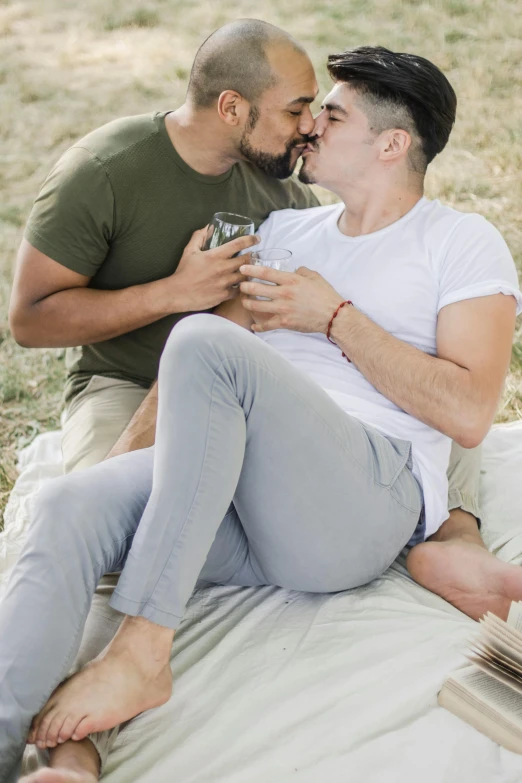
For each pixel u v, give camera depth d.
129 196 2.23
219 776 1.51
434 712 1.63
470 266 1.98
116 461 1.72
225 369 1.58
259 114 2.21
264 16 6.83
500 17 6.43
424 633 1.80
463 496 2.16
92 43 6.75
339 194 2.17
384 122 2.07
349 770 1.52
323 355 2.07
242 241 2.13
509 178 4.61
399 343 1.95
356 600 1.90
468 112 5.25
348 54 2.10
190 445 1.56
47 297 2.25
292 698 1.65
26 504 2.40
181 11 7.20
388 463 1.84
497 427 2.74
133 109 5.68
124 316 2.20
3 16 7.25
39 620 1.50
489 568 1.88
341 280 2.12
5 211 4.67
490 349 1.92
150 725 1.61
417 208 2.11
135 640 1.55
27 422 3.07
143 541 1.55
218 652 1.76
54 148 5.30
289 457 1.67
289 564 1.82
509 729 1.55
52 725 1.47
